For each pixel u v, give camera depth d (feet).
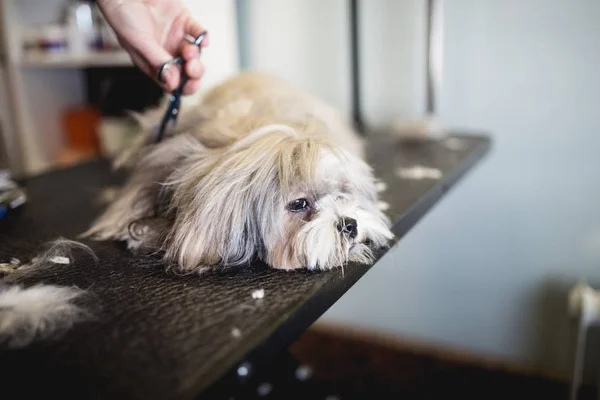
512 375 6.38
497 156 6.03
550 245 6.03
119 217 3.47
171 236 2.97
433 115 5.99
